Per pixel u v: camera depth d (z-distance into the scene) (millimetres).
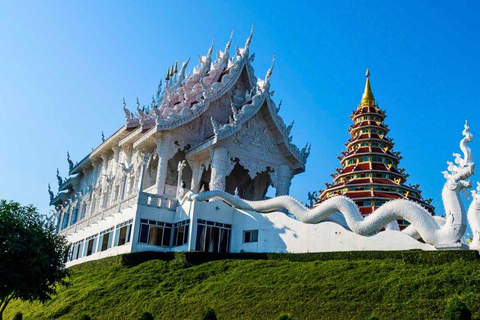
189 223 35406
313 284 23219
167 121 44875
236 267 28641
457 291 20047
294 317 20766
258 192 51844
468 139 26703
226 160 44500
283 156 48688
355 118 59438
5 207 26344
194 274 28891
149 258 33156
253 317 21516
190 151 46188
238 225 36281
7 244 24922
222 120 49688
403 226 41875
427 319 18375
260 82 48625
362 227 28859
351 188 49906
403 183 52562
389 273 22953
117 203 40469
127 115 51938
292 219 32906
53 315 27703
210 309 19531
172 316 23703
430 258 23594
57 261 26734
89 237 43344
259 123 47875
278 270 26578
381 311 19594
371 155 53250
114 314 25625
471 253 22844
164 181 44094
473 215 26094
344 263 25703
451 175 26766
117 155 55531
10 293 25359
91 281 32375
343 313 20141
